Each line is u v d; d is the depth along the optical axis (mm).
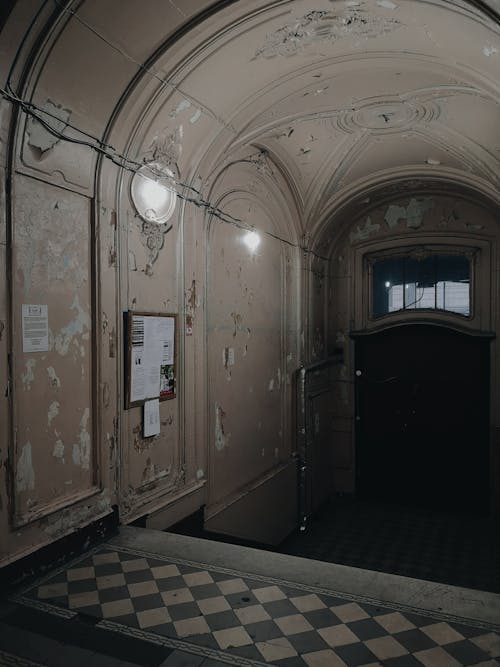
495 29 3045
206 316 5250
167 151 4355
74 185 3537
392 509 8766
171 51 3533
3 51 2852
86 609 2854
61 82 3223
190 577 3217
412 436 8906
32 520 3197
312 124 5641
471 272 8445
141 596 2988
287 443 7445
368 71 4441
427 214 8477
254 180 6152
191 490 4859
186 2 3225
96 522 3719
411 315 8773
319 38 3883
